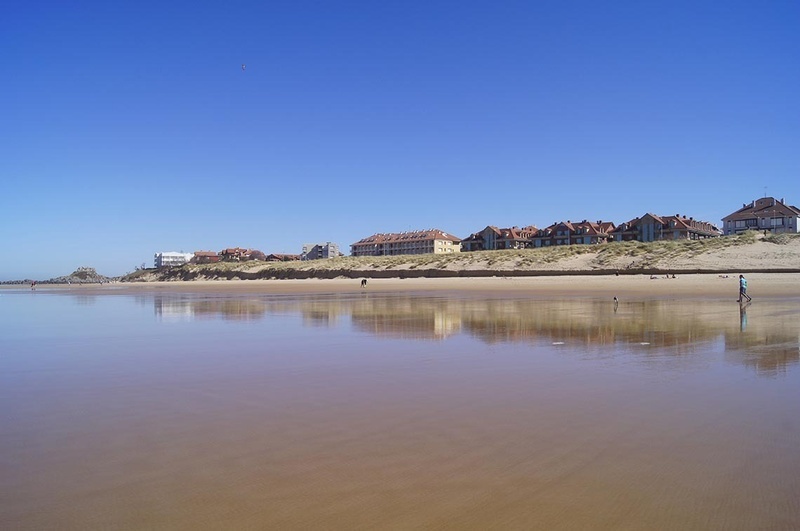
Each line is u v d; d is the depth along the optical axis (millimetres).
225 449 6027
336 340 14750
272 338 15422
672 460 5461
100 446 6188
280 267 107188
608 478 5055
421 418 7105
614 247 67938
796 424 6551
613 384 8820
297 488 4953
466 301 29828
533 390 8523
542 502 4602
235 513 4488
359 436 6406
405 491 4855
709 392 8172
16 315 25875
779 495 4656
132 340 15516
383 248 154000
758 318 17953
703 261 54250
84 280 169875
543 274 64938
